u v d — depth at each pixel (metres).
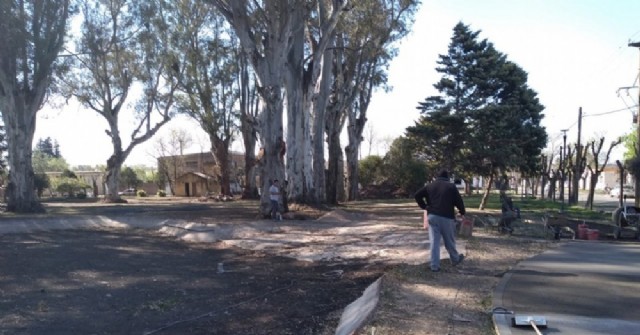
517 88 36.56
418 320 6.96
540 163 46.59
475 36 33.88
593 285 8.78
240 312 9.21
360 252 14.92
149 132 46.00
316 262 14.53
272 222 22.27
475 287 8.82
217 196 51.75
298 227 20.73
